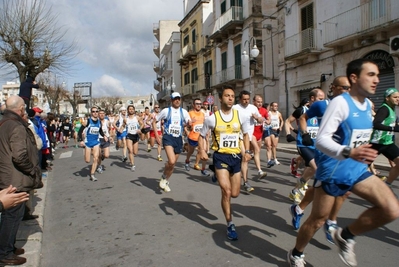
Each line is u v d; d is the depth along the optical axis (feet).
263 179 28.07
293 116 18.75
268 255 13.07
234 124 14.79
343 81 14.05
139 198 23.03
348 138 9.80
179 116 24.07
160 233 16.07
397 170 18.69
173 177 30.32
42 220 18.94
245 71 83.87
